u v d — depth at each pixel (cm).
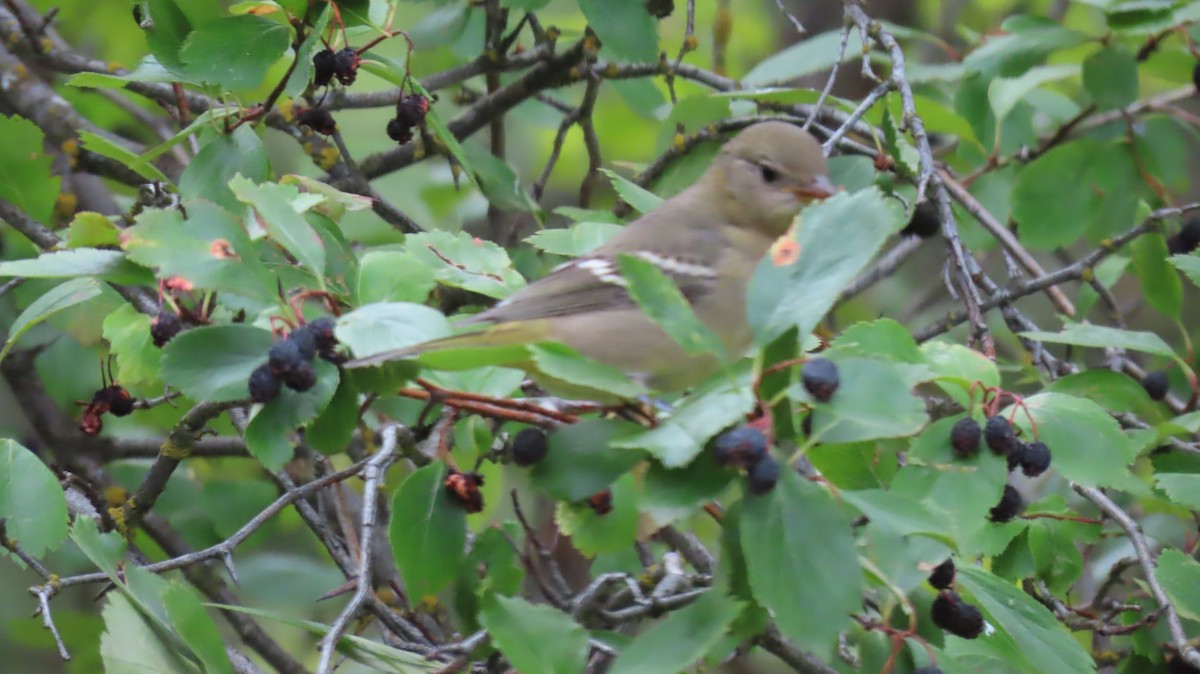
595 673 926
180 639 749
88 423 969
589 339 905
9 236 1298
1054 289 1370
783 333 654
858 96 1820
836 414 629
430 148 1360
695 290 999
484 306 1248
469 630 855
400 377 736
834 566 624
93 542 750
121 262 778
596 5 1146
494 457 927
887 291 1834
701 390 655
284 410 720
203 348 732
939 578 759
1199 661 868
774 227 1043
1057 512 1038
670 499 646
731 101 1332
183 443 904
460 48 1500
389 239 1451
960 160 1631
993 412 853
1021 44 1334
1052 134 1620
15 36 1345
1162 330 1720
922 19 1897
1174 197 1627
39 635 1272
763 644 799
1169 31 1338
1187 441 1137
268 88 1452
